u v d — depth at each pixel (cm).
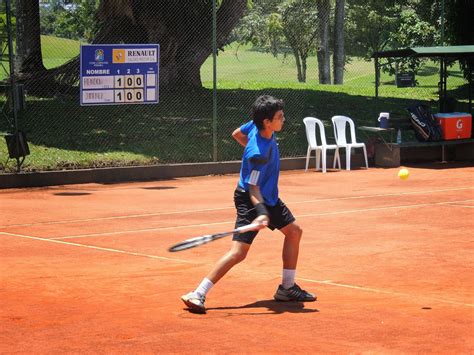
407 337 915
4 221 1788
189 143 2911
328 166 2902
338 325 965
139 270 1291
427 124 2952
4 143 2641
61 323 970
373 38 8344
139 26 3819
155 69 2605
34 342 891
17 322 975
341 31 6869
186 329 944
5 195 2217
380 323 974
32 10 3581
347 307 1057
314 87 4547
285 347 874
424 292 1149
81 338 907
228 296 1117
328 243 1531
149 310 1033
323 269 1305
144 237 1596
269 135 1028
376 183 2477
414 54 2942
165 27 3819
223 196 2206
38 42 3606
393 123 2958
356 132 3347
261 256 1405
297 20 6819
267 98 1018
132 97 2567
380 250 1466
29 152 2427
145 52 2581
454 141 3006
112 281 1208
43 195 2217
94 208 1983
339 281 1220
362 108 3828
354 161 2917
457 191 2298
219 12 4019
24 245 1512
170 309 1038
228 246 1498
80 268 1305
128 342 891
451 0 4422
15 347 873
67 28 4538
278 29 6819
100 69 2505
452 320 991
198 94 3834
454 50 2936
